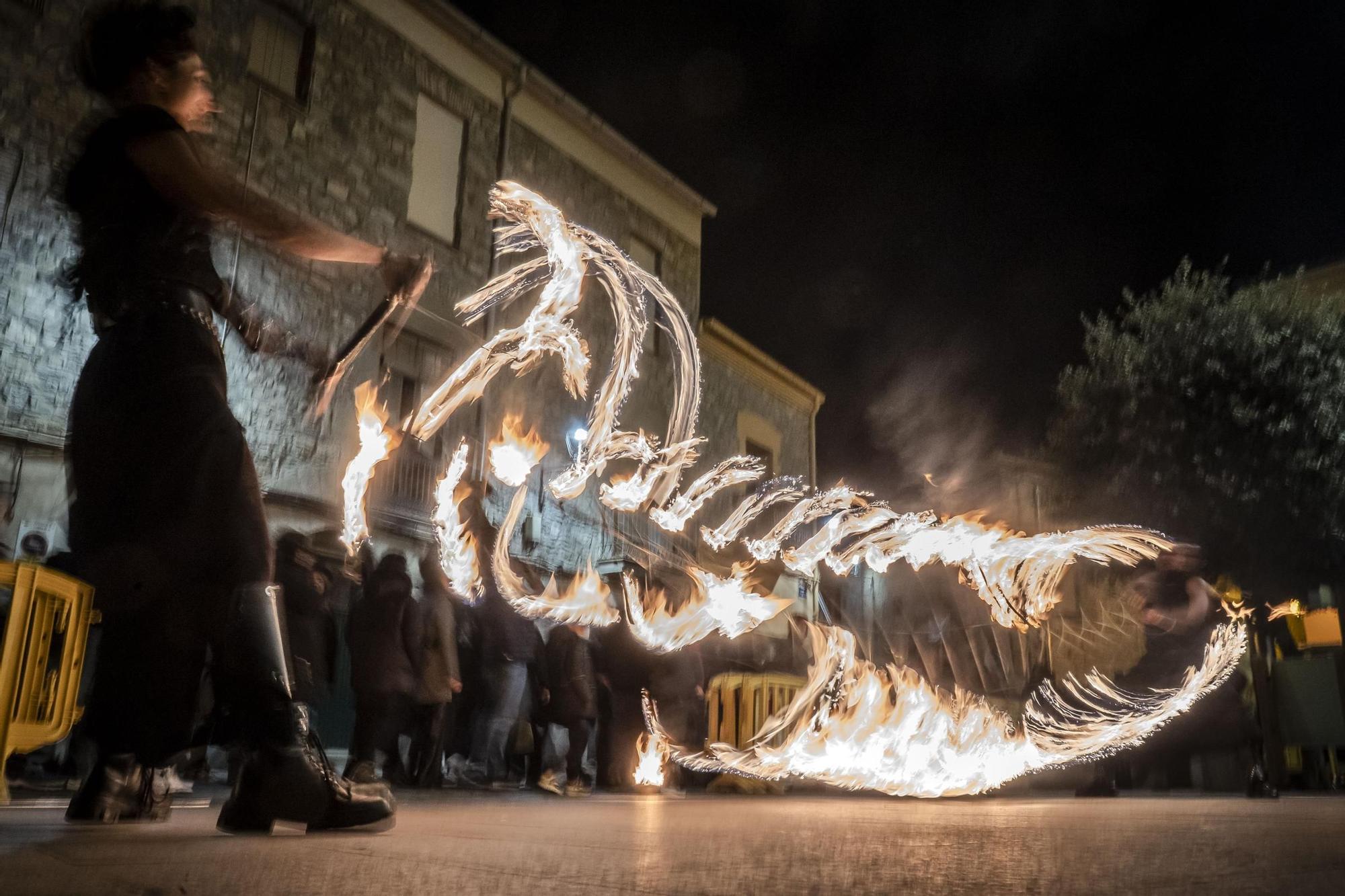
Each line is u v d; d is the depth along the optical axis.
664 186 17.62
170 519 2.19
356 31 12.80
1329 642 12.52
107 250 2.28
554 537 14.12
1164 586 7.19
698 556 16.73
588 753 11.31
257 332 2.42
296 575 6.75
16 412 9.06
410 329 12.79
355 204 12.45
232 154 11.06
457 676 7.44
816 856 1.70
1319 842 2.07
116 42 2.40
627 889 1.23
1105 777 6.73
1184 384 15.51
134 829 2.14
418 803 4.71
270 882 1.28
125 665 2.22
